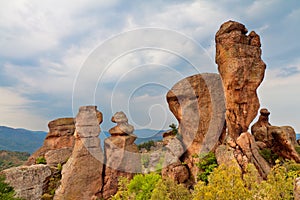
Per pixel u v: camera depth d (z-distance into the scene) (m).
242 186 10.54
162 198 15.18
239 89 26.64
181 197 15.83
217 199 10.34
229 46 27.58
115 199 19.84
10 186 26.19
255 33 28.75
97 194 27.66
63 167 29.66
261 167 23.38
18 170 28.89
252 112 26.95
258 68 27.36
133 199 19.86
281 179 12.29
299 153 25.91
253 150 24.52
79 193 27.12
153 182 20.31
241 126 26.70
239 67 26.62
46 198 28.38
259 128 29.25
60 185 28.70
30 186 28.70
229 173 11.22
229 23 28.64
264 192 11.82
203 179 23.72
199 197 10.82
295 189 8.95
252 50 27.69
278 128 28.14
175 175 25.06
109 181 27.97
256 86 27.16
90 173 27.86
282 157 26.12
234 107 26.84
